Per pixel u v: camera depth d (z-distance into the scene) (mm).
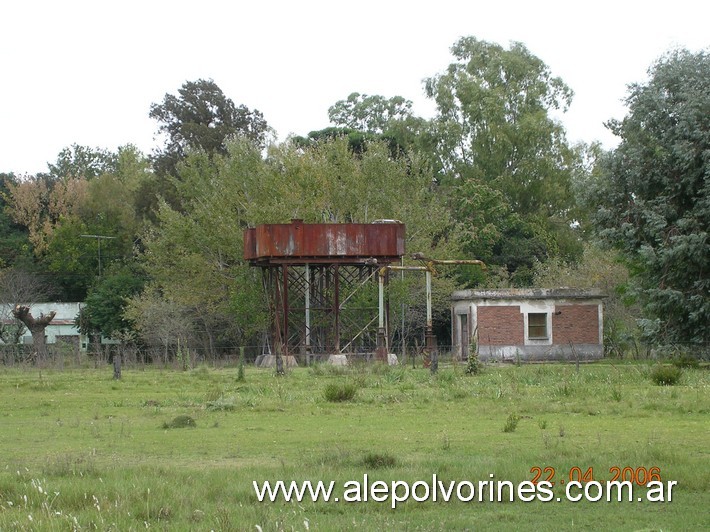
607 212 46375
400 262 56938
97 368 49875
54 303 79250
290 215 62625
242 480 13938
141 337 64062
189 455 17297
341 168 66938
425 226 65750
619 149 47031
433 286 63969
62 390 33656
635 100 46562
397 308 61438
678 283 44688
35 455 17516
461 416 23266
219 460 16688
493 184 79250
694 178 44125
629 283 50375
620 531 11242
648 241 45719
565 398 27172
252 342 64562
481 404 25891
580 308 55875
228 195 63844
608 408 24188
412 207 66188
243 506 12125
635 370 36219
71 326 76375
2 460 16781
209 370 47125
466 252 74312
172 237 63500
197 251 63375
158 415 24344
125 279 71438
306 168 64625
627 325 58031
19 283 79062
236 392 31031
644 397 26719
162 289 66562
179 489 13016
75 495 12539
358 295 56844
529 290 55750
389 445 18156
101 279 78688
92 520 11195
